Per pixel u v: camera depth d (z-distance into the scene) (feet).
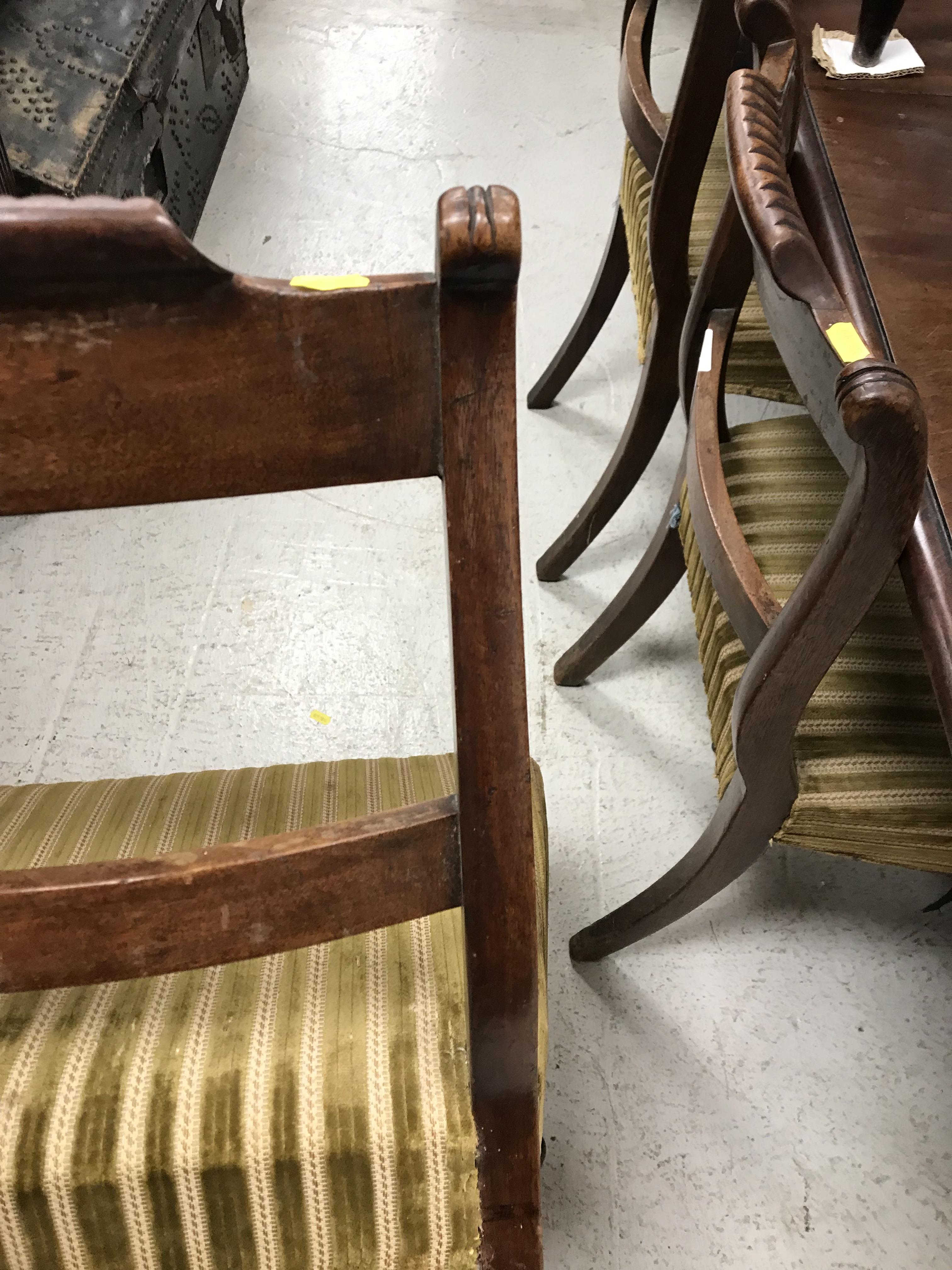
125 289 1.34
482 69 8.84
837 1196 3.65
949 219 3.34
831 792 3.00
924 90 3.90
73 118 6.01
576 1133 3.78
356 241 7.29
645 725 5.00
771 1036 4.03
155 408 1.47
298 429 1.52
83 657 5.18
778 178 2.34
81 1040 2.33
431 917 2.62
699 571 3.72
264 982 2.46
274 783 2.98
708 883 3.59
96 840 2.78
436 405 1.51
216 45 7.69
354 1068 2.28
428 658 5.22
